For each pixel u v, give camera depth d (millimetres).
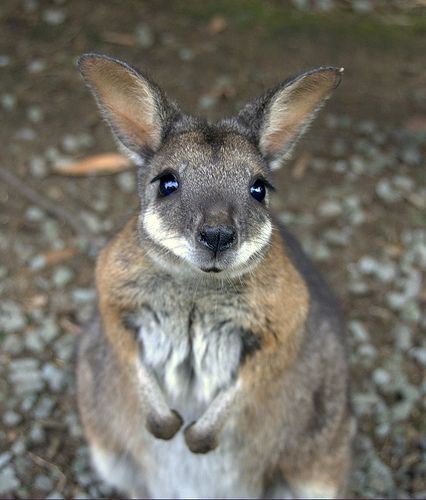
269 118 701
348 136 1132
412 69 1238
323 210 1038
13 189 1037
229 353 704
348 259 995
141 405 717
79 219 1011
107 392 761
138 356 710
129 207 1028
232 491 774
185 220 643
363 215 1038
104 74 692
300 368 737
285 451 756
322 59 1237
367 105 1178
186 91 1164
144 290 687
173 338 702
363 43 1273
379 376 896
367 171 1088
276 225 708
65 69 1188
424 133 1143
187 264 656
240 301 682
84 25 1264
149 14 1295
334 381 764
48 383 876
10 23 1255
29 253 977
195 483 770
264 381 710
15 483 803
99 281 709
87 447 833
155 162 685
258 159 681
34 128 1105
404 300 957
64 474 817
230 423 729
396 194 1062
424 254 1000
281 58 1232
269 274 680
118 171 1065
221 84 1177
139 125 707
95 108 1140
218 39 1258
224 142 671
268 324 688
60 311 933
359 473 831
